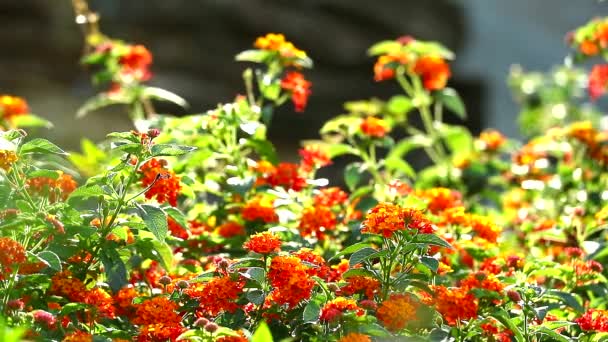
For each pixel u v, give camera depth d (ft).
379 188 23.04
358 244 16.99
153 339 15.80
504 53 63.00
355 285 16.66
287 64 24.68
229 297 16.05
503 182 30.71
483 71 61.72
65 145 49.73
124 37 52.90
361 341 14.57
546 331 16.87
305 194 22.74
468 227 20.57
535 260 19.01
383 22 59.16
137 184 19.15
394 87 57.88
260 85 24.21
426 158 52.03
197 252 20.76
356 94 57.06
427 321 16.05
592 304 20.26
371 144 25.02
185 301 16.84
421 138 31.58
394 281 16.66
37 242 17.26
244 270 16.97
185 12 53.67
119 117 50.01
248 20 55.16
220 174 22.93
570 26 66.54
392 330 16.03
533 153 30.48
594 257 20.77
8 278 16.22
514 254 20.80
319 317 15.40
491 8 63.98
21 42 51.03
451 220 20.39
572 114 39.99
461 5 62.64
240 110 22.76
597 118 40.06
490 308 16.99
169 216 18.98
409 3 59.93
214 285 16.06
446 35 61.52
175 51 53.52
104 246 17.20
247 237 20.65
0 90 50.85
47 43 51.21
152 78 52.70
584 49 31.07
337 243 21.08
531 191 29.89
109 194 16.94
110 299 16.69
